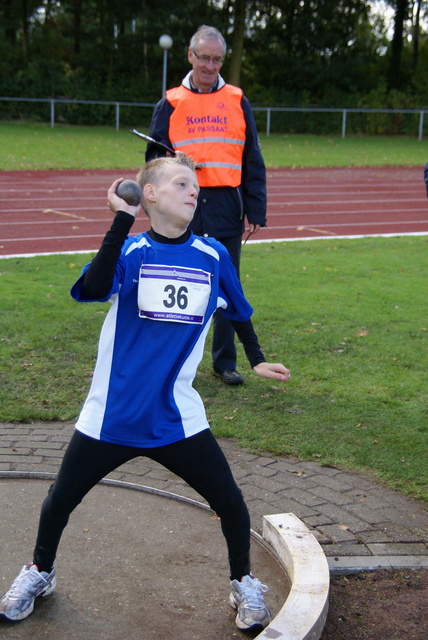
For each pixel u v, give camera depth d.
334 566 3.79
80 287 2.92
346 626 3.37
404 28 52.16
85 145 31.52
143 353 3.01
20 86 42.25
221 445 5.30
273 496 4.55
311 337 7.89
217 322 6.54
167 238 3.11
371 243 14.11
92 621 3.29
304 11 48.28
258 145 6.45
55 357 7.06
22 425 5.60
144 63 46.31
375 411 5.98
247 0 45.81
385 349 7.58
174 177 3.02
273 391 6.39
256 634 3.23
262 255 12.65
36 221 15.73
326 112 43.00
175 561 3.82
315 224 16.62
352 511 4.38
